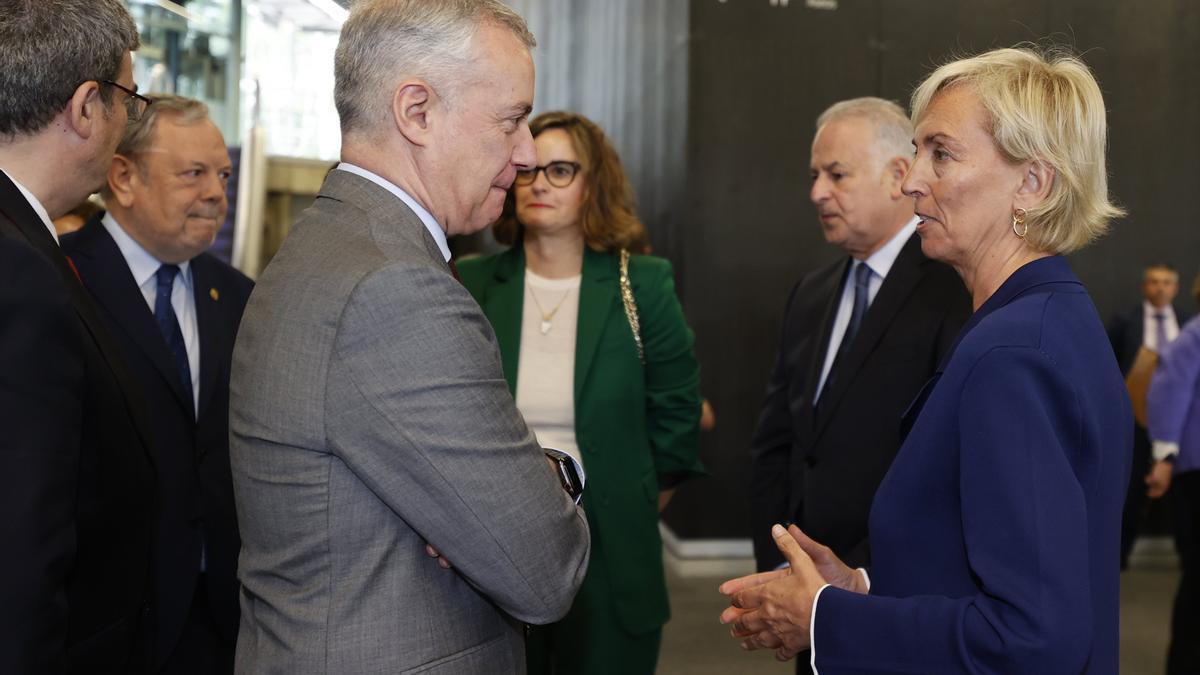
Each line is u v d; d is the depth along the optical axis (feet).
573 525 4.15
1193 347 12.20
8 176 4.21
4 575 3.52
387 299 3.80
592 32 29.73
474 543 3.83
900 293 6.96
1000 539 3.62
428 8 4.17
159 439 6.43
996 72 4.30
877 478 6.76
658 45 21.70
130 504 4.54
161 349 6.55
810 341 8.03
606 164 8.36
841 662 4.01
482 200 4.40
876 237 7.40
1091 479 3.84
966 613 3.69
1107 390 3.97
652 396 8.52
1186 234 19.84
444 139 4.22
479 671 4.17
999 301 4.21
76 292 4.44
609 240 8.35
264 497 4.00
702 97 18.93
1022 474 3.63
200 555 6.55
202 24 12.35
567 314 8.37
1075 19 19.39
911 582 4.07
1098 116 4.21
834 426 7.00
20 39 4.18
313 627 3.89
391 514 3.95
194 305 7.11
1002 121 4.17
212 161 6.84
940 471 3.99
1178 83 19.69
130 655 4.70
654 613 8.14
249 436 4.04
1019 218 4.21
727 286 19.08
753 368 19.13
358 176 4.25
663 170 21.02
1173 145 19.76
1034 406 3.69
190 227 6.79
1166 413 12.30
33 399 3.66
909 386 6.75
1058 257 4.27
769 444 8.34
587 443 8.00
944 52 19.13
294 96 13.79
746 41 18.93
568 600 4.08
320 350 3.83
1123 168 19.75
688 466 8.71
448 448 3.76
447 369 3.80
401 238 4.08
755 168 19.08
